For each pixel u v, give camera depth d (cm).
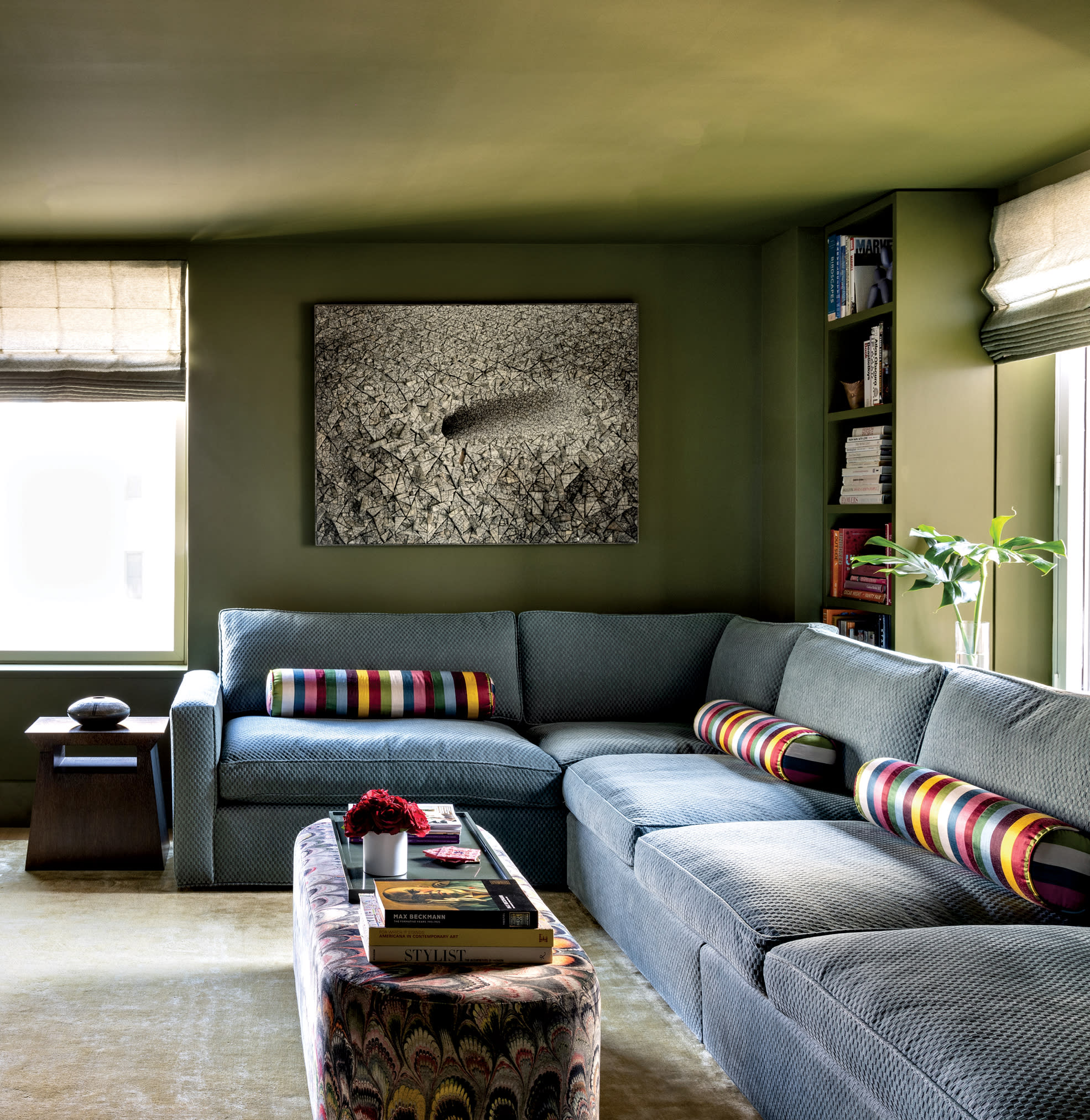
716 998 249
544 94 306
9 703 462
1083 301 355
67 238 460
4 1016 274
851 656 338
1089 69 292
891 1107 173
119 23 260
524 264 480
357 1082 195
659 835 285
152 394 468
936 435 404
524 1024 192
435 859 259
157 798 402
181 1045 261
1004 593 400
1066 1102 149
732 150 356
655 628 453
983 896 237
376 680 421
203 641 473
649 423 486
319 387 469
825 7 254
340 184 389
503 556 483
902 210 402
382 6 251
